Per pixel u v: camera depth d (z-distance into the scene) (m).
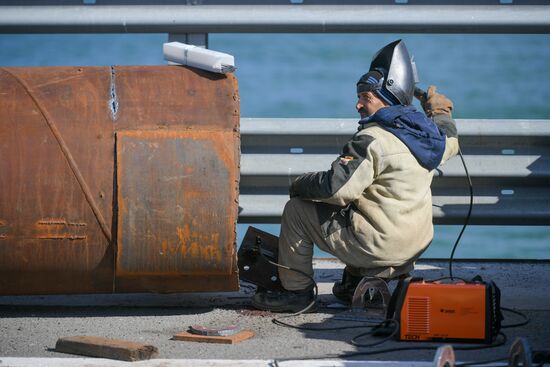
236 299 21.50
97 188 18.80
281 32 24.52
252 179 24.09
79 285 19.31
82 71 19.80
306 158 24.09
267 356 16.89
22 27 24.36
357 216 19.44
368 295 19.94
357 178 18.86
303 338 18.12
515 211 23.84
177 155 18.83
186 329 18.89
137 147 18.84
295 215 19.92
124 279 19.28
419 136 19.31
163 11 24.25
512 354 14.52
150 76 19.70
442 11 24.12
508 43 133.75
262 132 23.89
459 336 17.56
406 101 19.86
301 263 20.06
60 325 19.25
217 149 18.92
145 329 18.91
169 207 18.72
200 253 18.88
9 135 18.88
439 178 23.78
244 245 20.84
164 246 18.81
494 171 23.77
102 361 16.25
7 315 20.11
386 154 19.12
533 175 23.75
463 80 105.31
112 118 19.09
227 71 19.59
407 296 17.72
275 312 20.23
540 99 94.06
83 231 18.83
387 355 16.95
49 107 19.09
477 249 42.09
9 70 19.81
